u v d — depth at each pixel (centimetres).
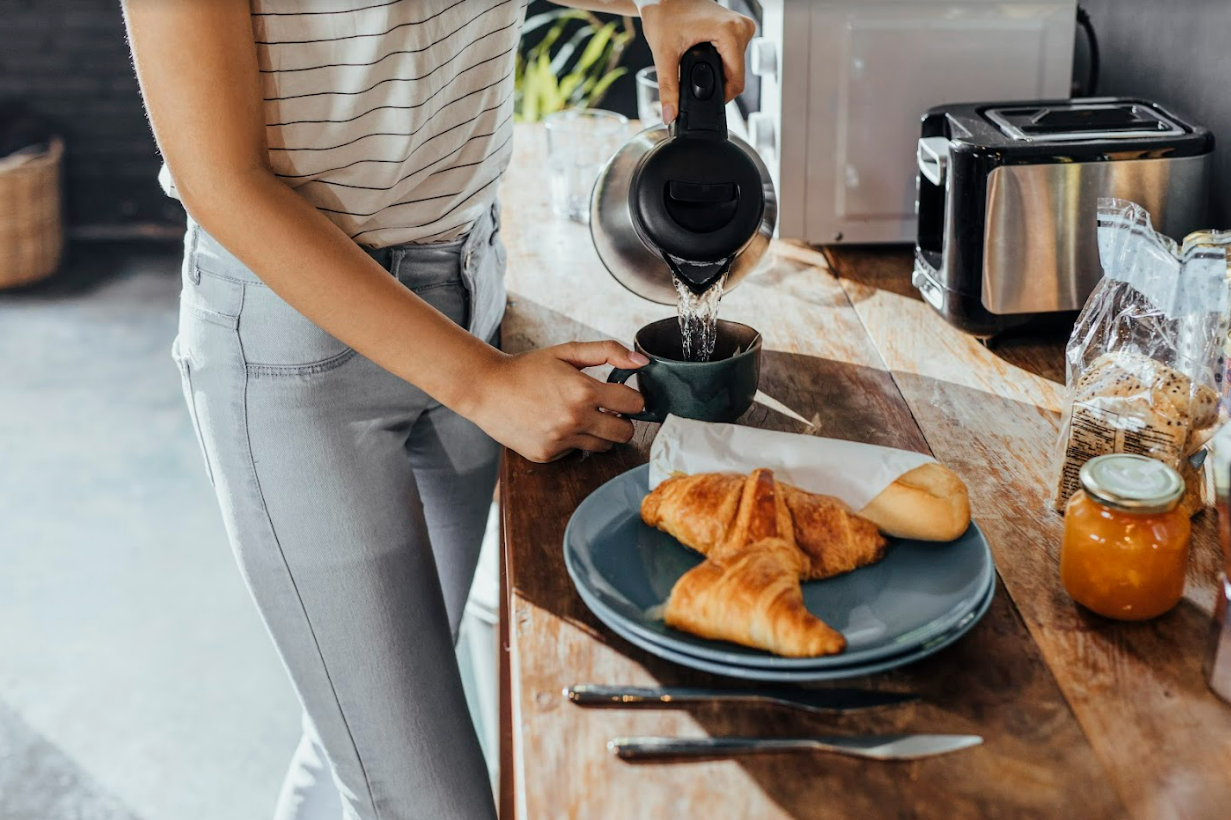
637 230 98
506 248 148
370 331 89
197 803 182
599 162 156
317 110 90
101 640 219
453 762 107
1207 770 64
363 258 89
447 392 92
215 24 79
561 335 123
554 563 84
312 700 107
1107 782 63
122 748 193
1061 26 137
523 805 69
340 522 101
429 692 106
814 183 143
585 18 310
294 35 86
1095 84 147
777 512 76
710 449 85
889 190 143
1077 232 114
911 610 73
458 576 135
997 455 97
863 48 137
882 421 104
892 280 138
